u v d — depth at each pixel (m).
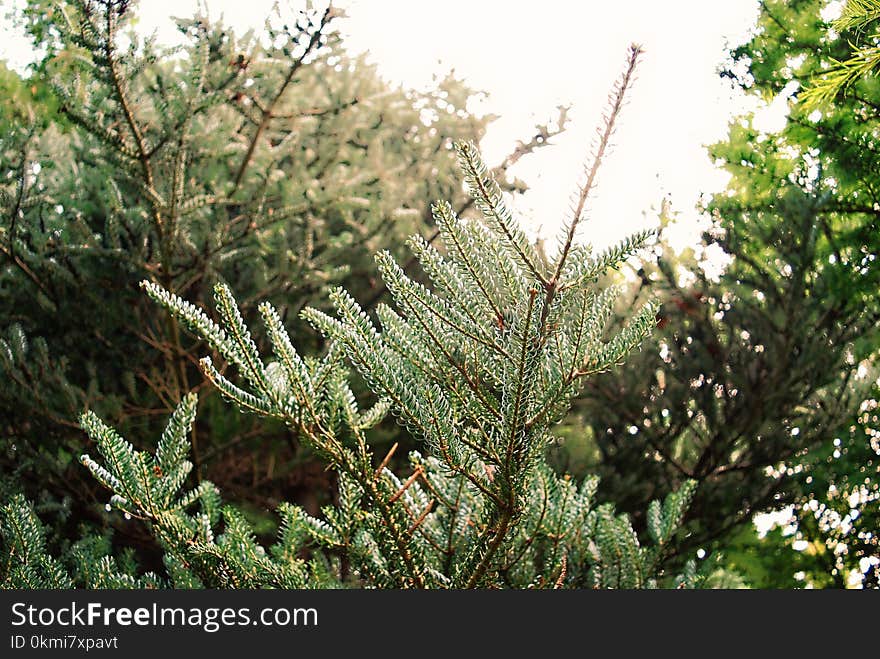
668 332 5.37
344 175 4.99
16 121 4.46
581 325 1.21
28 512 1.65
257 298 4.77
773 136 8.39
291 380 1.24
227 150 4.14
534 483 1.57
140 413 4.68
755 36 8.38
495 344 1.22
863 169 7.02
